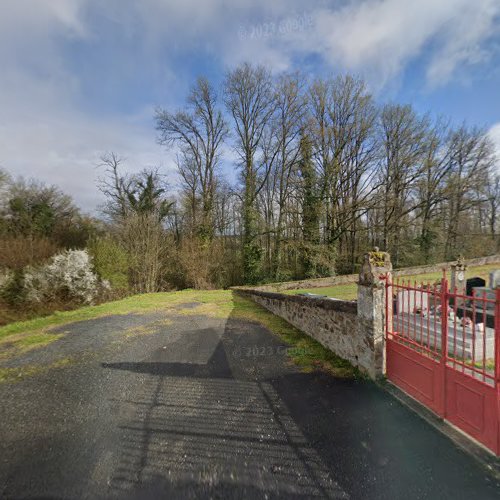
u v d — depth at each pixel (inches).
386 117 937.5
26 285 513.7
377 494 100.5
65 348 280.7
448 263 848.3
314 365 215.5
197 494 103.9
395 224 911.0
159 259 844.6
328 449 124.9
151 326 358.9
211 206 978.7
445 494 98.4
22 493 105.9
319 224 856.9
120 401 174.1
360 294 195.2
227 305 505.7
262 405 164.1
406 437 128.8
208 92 970.1
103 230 1006.4
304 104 863.7
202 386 190.9
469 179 957.8
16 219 797.9
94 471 116.6
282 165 920.3
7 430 147.2
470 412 124.6
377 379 181.0
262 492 104.0
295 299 332.5
